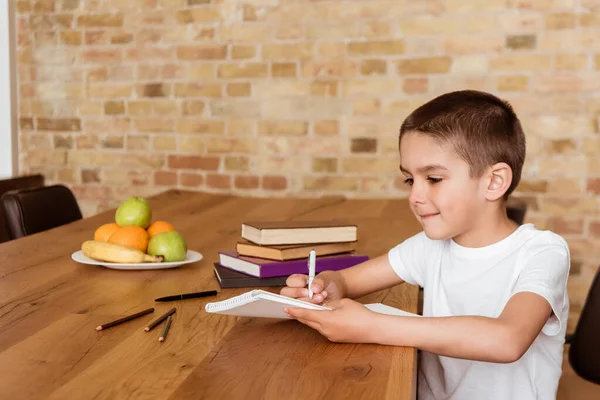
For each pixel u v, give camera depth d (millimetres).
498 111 1173
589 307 1672
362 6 3023
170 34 3256
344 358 956
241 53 3182
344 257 1415
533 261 1140
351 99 3090
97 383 850
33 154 3496
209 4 3188
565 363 2910
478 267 1224
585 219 2908
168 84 3291
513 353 965
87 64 3375
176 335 1043
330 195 3168
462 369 1245
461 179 1143
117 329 1065
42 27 3404
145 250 1504
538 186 2939
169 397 811
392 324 1001
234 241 1800
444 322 994
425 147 1139
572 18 2826
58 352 959
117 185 3418
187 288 1320
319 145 3152
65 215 2209
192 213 2268
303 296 1130
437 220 1167
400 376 891
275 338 1039
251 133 3221
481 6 2908
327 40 3080
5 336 1026
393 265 1365
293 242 1388
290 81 3143
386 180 3104
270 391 836
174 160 3332
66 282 1354
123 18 3299
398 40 3008
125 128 3371
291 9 3098
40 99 3457
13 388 831
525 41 2881
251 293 1018
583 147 2879
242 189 3266
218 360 939
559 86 2871
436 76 2988
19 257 1572
